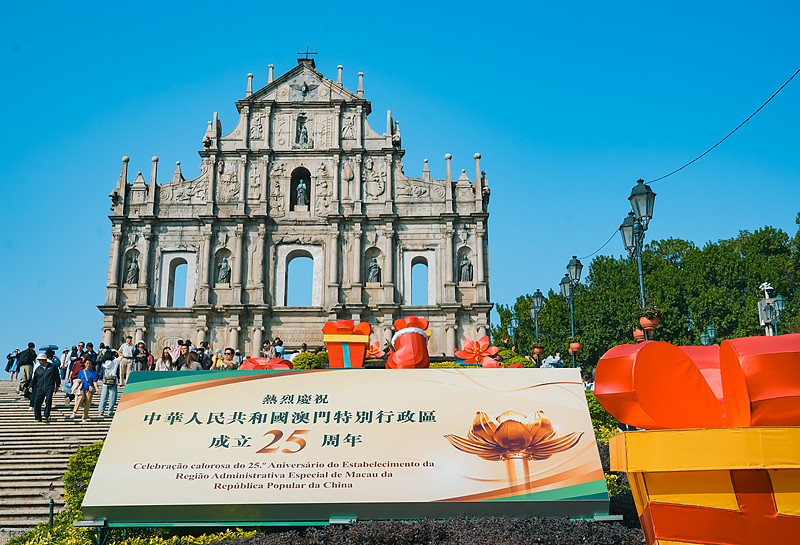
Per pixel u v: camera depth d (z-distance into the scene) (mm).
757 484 6840
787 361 6699
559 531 11703
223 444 13695
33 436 22906
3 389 38469
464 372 14773
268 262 51281
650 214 21781
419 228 51844
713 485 7000
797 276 68562
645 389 7414
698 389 7633
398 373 14766
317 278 51062
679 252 77938
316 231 51906
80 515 15367
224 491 13062
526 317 73312
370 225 51812
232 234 51594
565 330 67812
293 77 54531
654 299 64438
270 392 14508
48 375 25703
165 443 13727
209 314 49781
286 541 11906
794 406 6719
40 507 17672
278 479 13195
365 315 50062
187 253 51375
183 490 13070
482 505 12891
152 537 13133
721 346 7344
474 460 13367
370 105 54312
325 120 53844
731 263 68625
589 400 23203
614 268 72188
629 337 64938
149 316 49719
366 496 12945
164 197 52062
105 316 49344
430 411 14086
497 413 14008
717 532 7012
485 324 49781
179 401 14383
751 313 62719
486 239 51625
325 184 52656
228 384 14656
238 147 53000
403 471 13258
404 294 50688
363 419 14008
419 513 12953
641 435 7277
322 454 13500
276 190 52438
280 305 50562
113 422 14039
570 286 31906
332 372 14836
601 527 11977
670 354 7598
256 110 54000
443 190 52406
